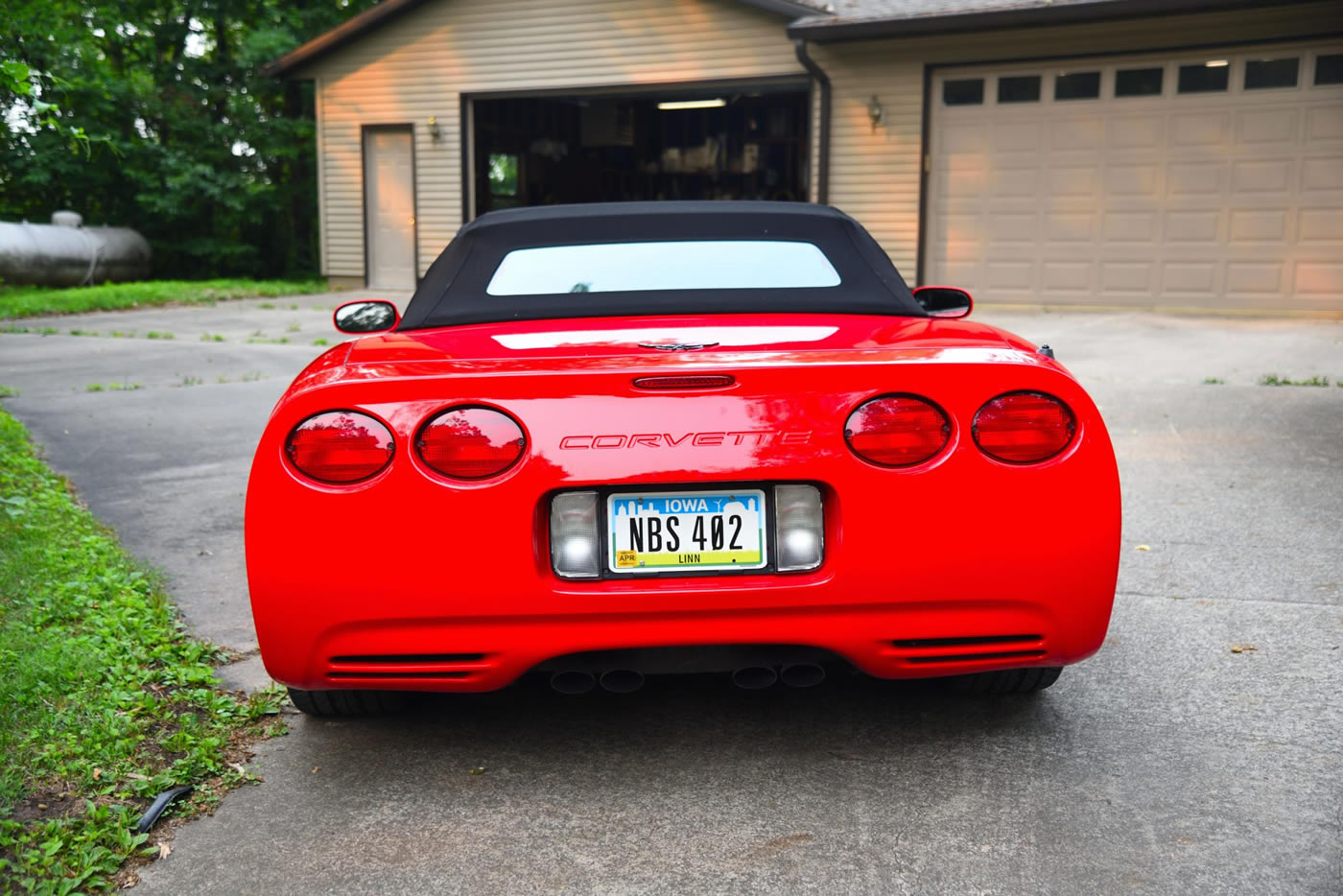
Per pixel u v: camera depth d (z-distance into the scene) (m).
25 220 22.03
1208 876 1.90
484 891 1.91
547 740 2.52
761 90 15.17
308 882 1.95
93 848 2.02
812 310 2.73
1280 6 11.77
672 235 2.93
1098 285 13.18
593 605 2.10
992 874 1.92
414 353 2.36
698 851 2.02
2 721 2.51
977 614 2.16
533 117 18.70
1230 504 4.47
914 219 14.02
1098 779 2.27
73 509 4.66
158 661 3.00
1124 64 12.71
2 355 10.46
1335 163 11.91
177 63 22.64
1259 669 2.84
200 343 11.31
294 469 2.12
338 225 17.86
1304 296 12.23
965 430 2.12
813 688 2.78
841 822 2.11
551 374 2.10
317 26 23.38
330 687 2.23
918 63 13.78
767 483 2.13
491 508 2.09
